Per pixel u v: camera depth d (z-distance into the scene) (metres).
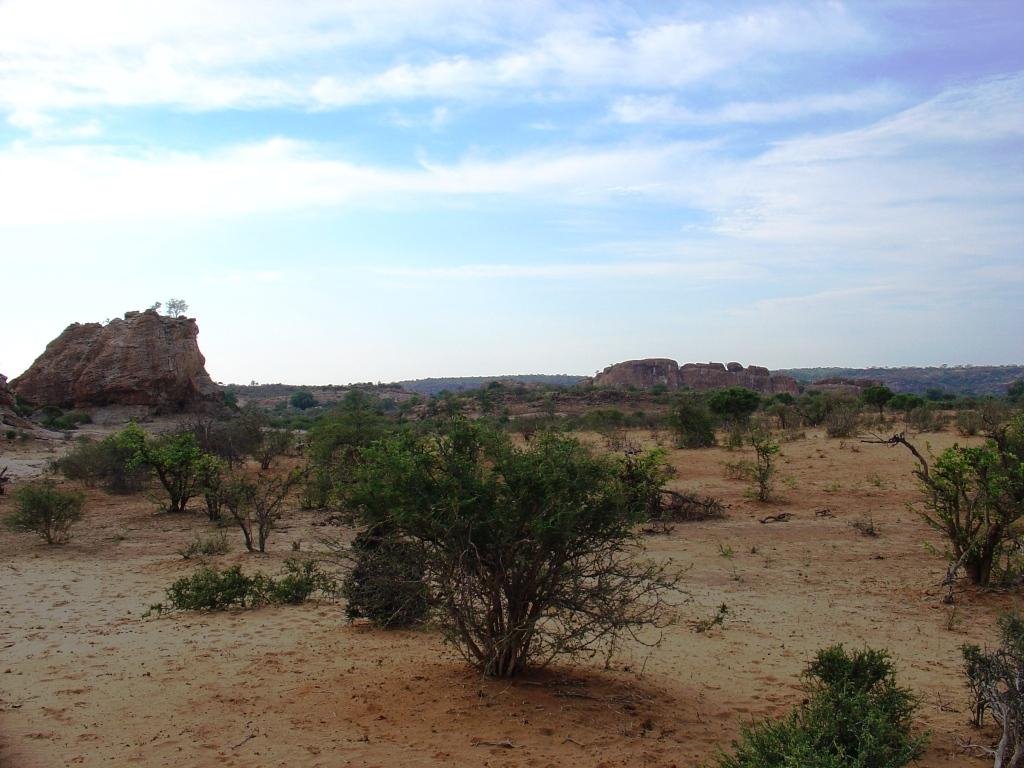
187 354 62.75
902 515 15.99
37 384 59.91
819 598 9.95
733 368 128.38
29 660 7.41
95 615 9.47
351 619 8.84
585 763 4.76
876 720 4.36
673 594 10.18
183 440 19.44
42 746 5.12
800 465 22.47
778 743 4.19
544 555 5.58
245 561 13.00
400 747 5.00
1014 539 9.98
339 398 108.56
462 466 5.48
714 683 6.60
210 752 4.98
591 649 7.39
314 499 19.52
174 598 9.81
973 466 10.09
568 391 80.88
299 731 5.34
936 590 10.06
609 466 5.65
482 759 4.79
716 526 15.29
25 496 15.29
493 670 6.20
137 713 5.80
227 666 7.12
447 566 5.61
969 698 6.04
